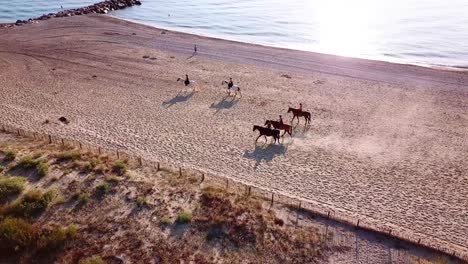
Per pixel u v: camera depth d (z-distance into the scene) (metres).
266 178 22.83
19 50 47.66
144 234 17.05
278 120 30.97
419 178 23.34
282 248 16.62
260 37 61.78
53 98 34.25
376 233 17.77
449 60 50.59
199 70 42.72
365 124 30.66
